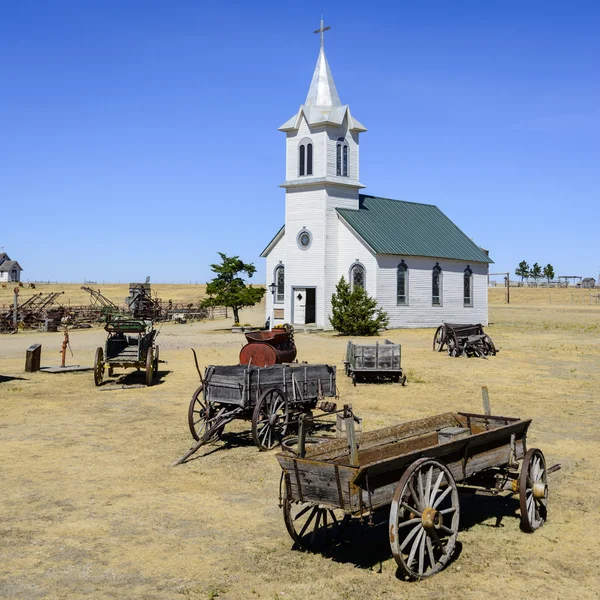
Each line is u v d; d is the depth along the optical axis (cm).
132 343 2569
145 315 5919
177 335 4675
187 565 903
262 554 940
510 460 1076
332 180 4922
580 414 1925
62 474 1318
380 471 853
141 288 6112
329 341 4153
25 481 1272
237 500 1170
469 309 5572
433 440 1147
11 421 1800
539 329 5144
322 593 820
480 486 1094
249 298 5156
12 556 933
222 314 7950
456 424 1235
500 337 4409
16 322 5275
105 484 1255
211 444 1568
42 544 974
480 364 3059
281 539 995
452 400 2148
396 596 812
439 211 6078
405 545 877
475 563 910
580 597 812
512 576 870
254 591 827
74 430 1698
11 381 2492
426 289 5212
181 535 1009
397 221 5397
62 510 1115
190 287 14175
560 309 8594
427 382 2528
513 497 1194
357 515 847
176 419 1838
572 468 1367
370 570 888
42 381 2500
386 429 1116
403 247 5022
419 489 870
